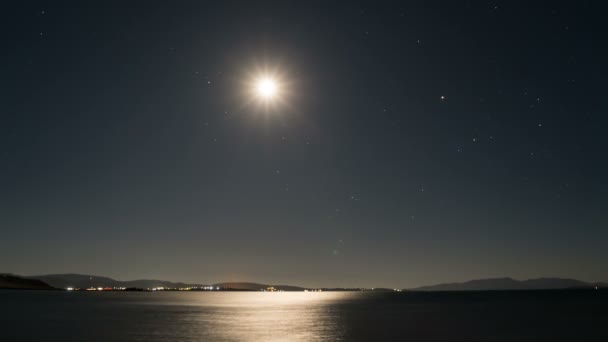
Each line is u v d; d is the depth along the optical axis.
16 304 105.25
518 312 79.06
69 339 37.75
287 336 40.44
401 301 166.62
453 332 44.00
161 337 39.34
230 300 175.00
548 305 108.69
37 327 48.00
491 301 153.50
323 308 100.19
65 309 84.88
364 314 75.31
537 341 37.03
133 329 46.09
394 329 47.22
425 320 60.50
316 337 39.69
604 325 50.62
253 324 53.12
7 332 42.91
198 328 47.53
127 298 186.88
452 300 175.62
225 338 38.75
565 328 47.50
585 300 147.75
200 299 188.62
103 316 66.06
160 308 93.94
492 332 43.94
